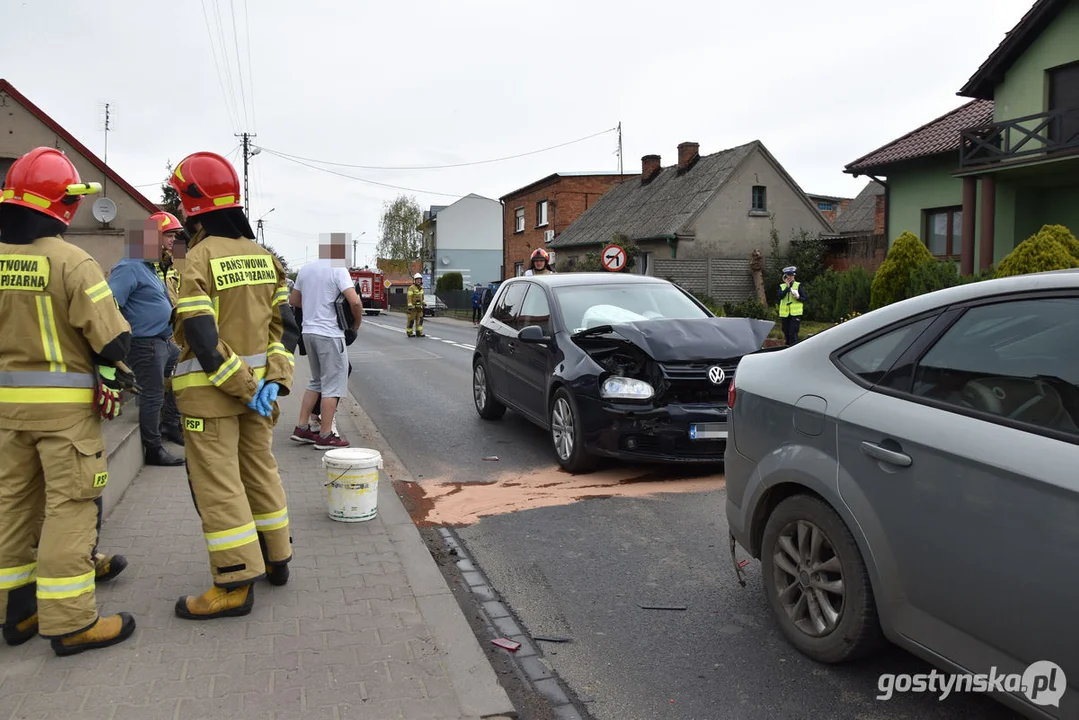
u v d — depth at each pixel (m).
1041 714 2.46
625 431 6.34
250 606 3.76
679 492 6.23
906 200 22.77
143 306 6.12
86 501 3.35
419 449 7.91
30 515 3.40
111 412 3.31
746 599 4.25
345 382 7.36
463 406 10.55
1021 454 2.55
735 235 30.16
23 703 2.97
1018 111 18.91
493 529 5.48
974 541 2.65
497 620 4.09
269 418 3.94
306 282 7.20
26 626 3.43
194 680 3.17
